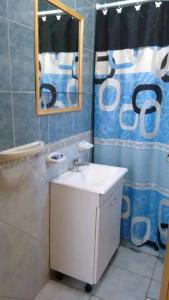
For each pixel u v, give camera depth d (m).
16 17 1.19
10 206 1.31
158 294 1.69
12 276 1.42
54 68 1.56
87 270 1.66
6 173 1.21
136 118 1.97
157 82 1.88
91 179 1.81
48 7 1.42
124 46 1.91
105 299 1.66
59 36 1.56
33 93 1.38
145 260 2.04
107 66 2.01
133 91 1.95
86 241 1.62
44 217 1.65
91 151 2.23
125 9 1.85
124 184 2.13
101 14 1.95
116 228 1.93
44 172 1.57
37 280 1.68
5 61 1.16
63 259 1.74
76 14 1.70
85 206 1.56
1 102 1.17
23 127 1.34
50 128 1.58
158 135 1.96
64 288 1.75
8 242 1.34
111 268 1.94
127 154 2.09
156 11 1.76
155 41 1.80
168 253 1.10
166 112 1.86
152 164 2.04
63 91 1.70
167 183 1.94
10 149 1.25
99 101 2.09
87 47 1.92
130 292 1.71
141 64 1.87
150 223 2.14
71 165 1.90
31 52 1.32
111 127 2.10
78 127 1.95
